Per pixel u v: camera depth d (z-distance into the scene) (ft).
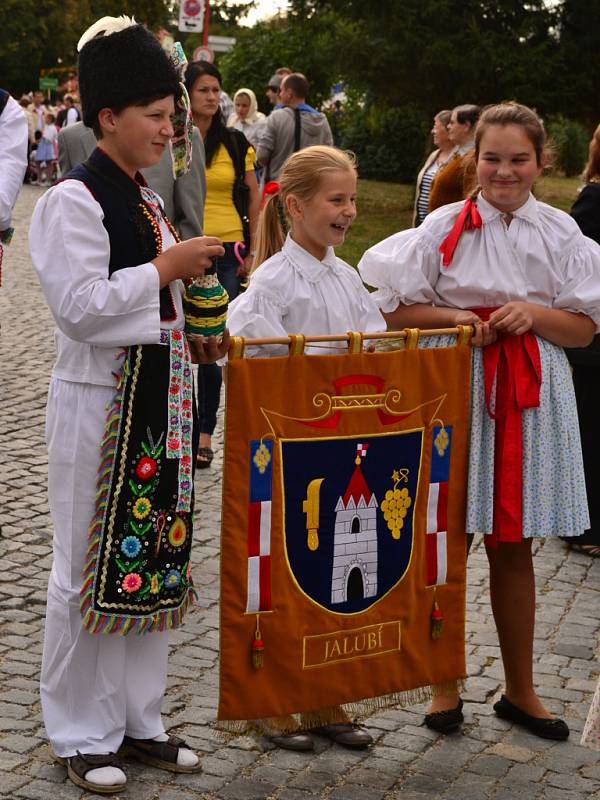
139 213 9.92
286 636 10.35
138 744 10.62
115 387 9.87
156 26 148.36
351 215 11.02
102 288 9.49
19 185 15.92
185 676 12.56
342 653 10.71
